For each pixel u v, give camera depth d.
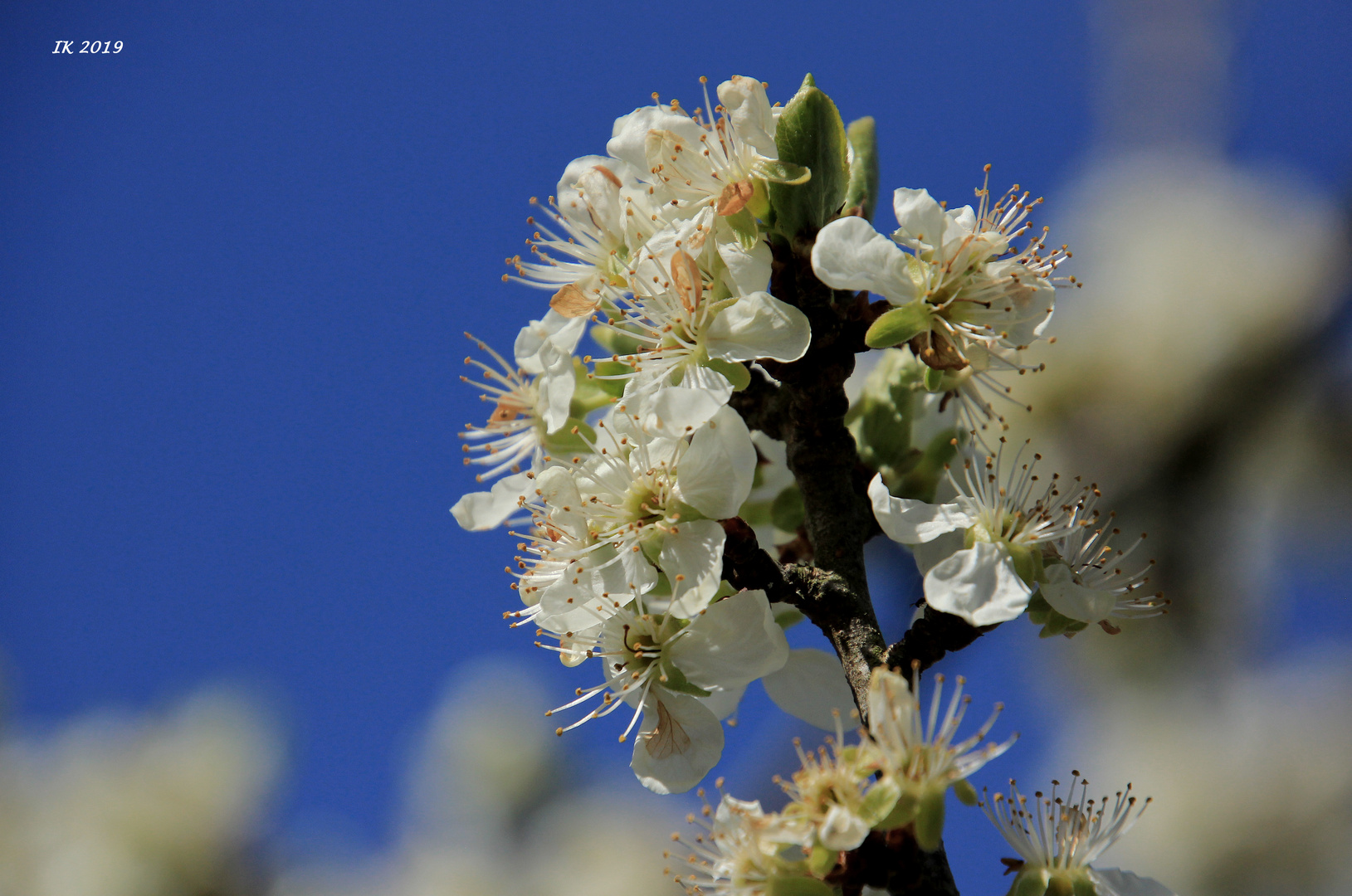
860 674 0.46
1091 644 0.68
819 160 0.47
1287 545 0.59
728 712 0.49
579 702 0.48
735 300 0.47
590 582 0.47
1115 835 0.47
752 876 0.46
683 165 0.48
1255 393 0.56
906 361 0.49
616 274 0.48
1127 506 0.56
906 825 0.45
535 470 0.49
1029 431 0.58
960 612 0.46
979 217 0.48
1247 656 0.62
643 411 0.47
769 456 0.49
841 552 0.47
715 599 0.47
